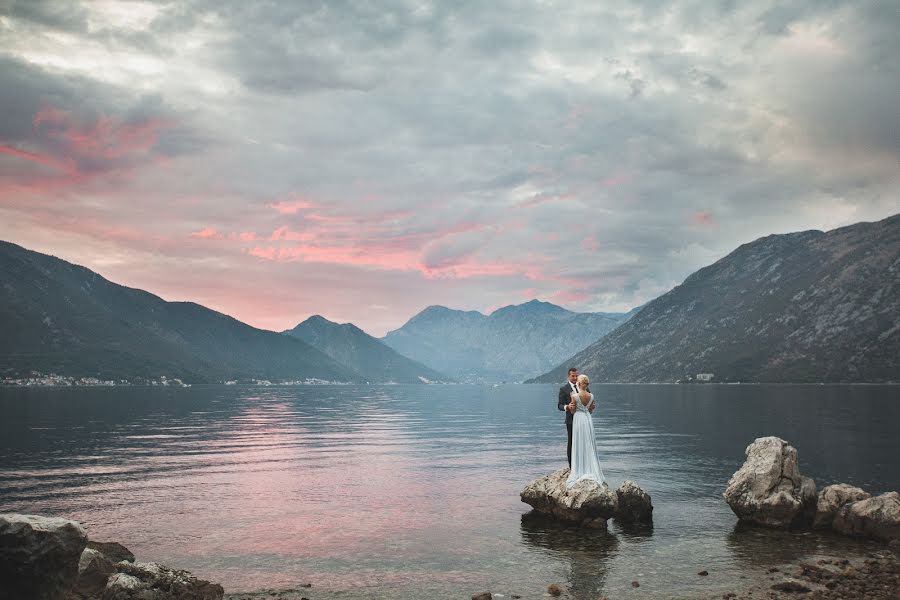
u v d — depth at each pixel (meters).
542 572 13.44
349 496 22.67
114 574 10.82
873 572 13.27
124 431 53.22
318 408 105.69
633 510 18.33
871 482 23.98
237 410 95.50
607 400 122.69
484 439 45.78
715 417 65.56
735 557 14.55
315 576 13.32
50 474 28.30
